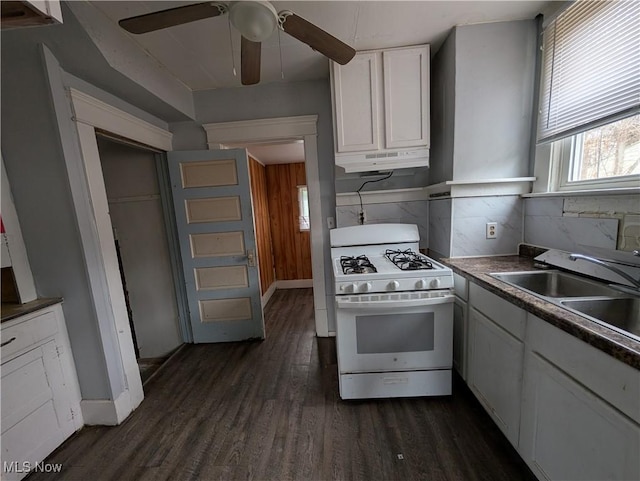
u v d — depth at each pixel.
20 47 1.40
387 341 1.72
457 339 1.86
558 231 1.70
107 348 1.70
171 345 2.82
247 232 2.62
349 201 2.51
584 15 1.49
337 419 1.67
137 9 1.47
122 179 2.61
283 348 2.60
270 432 1.61
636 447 0.75
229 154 2.53
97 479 1.37
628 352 0.75
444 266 1.78
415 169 2.42
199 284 2.69
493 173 1.95
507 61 1.84
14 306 1.48
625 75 1.29
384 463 1.38
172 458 1.47
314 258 2.67
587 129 1.46
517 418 1.27
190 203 2.58
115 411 1.71
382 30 1.83
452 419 1.63
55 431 1.55
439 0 1.58
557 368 1.03
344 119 2.10
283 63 2.16
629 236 1.29
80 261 1.59
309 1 1.52
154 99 2.02
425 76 2.03
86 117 1.63
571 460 0.98
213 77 2.27
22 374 1.41
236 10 1.09
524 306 1.16
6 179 1.51
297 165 4.46
